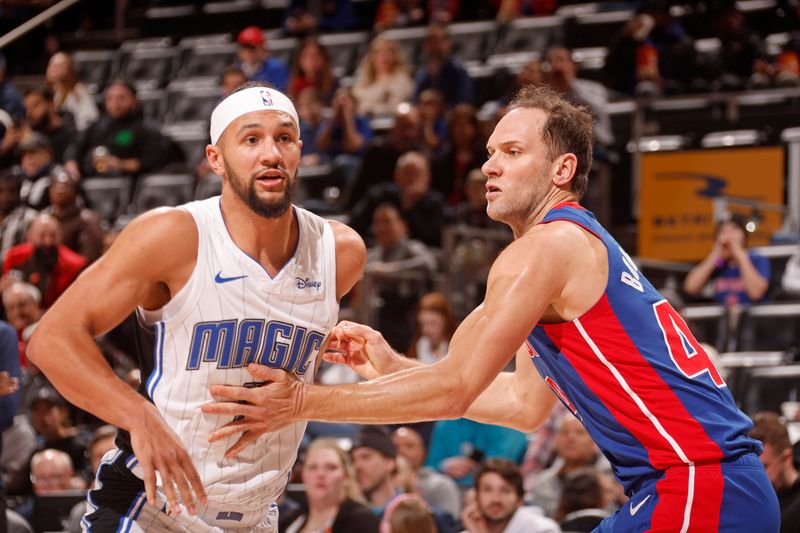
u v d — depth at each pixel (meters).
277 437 3.90
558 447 7.61
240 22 18.14
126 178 13.34
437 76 13.80
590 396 3.77
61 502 7.36
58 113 14.66
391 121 13.62
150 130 13.81
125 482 3.90
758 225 10.99
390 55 14.16
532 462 8.32
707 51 13.89
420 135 12.41
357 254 4.06
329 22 16.98
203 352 3.75
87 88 17.11
